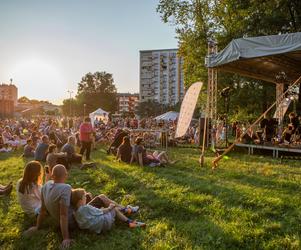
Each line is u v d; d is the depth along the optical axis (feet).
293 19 80.53
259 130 56.39
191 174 32.37
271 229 17.10
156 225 18.19
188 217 19.67
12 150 62.95
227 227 17.31
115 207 18.29
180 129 46.19
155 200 22.49
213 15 90.07
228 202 21.93
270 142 51.37
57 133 65.26
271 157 47.14
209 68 52.37
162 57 482.28
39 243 16.38
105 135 73.26
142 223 18.12
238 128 71.82
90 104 356.79
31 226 18.76
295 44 39.91
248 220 18.53
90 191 26.63
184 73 95.91
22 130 101.45
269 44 42.04
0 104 290.56
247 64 54.85
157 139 67.77
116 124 118.42
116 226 18.11
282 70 60.85
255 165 38.47
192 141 74.02
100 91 367.25
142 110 361.92
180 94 468.34
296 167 37.04
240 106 84.53
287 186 26.61
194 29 92.12
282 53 41.14
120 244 15.90
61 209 16.22
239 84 84.17
